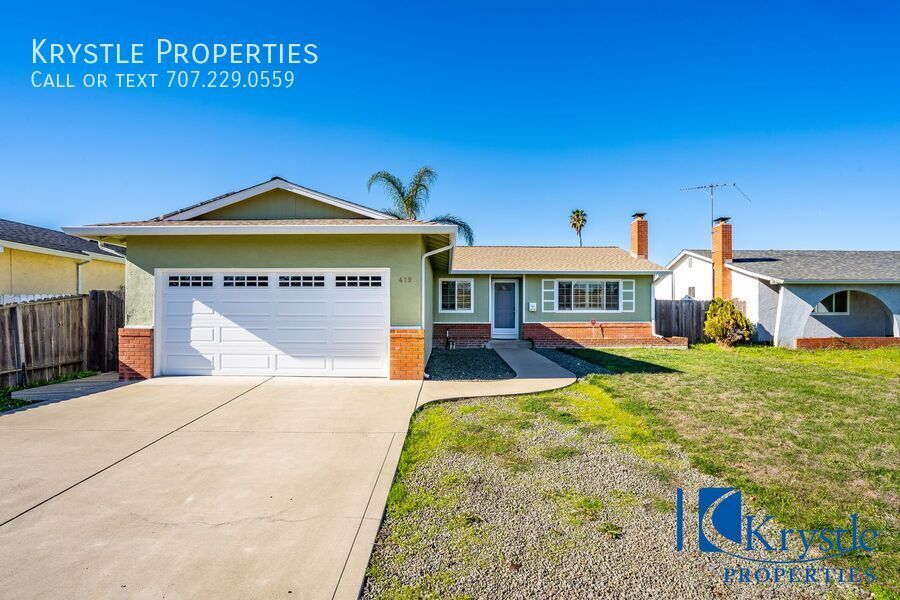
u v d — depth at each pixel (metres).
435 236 9.43
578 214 41.09
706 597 2.55
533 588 2.60
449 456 4.64
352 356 8.54
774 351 14.40
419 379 8.36
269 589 2.57
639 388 7.92
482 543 3.06
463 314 16.14
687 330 16.80
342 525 3.27
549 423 5.80
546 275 16.16
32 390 7.54
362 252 8.49
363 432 5.41
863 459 4.59
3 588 2.56
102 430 5.44
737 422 5.84
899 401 7.01
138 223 8.84
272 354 8.55
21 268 12.79
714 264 18.64
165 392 7.37
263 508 3.52
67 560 2.83
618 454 4.70
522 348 15.49
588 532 3.21
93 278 15.58
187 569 2.75
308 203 9.80
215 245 8.53
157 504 3.58
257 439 5.14
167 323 8.58
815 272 16.44
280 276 8.56
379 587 2.60
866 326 16.97
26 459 4.50
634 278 16.22
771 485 3.98
